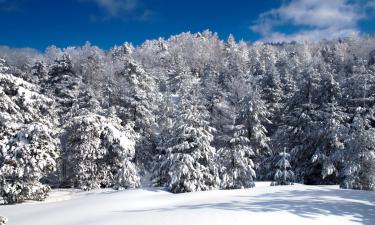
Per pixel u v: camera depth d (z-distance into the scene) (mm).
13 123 24406
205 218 12250
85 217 15820
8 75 25516
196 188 24359
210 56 143625
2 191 22844
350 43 136250
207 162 26078
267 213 12828
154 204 18828
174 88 80688
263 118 41969
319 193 18641
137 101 39250
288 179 28844
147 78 48938
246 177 27703
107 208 18109
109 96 46719
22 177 23312
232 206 14656
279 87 50375
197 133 25688
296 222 11633
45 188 24219
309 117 34875
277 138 38250
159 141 34250
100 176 30672
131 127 37125
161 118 44250
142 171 36719
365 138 25109
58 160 31031
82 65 90062
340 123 33219
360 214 13000
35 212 18578
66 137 32062
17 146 23062
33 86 27047
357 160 25281
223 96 54062
